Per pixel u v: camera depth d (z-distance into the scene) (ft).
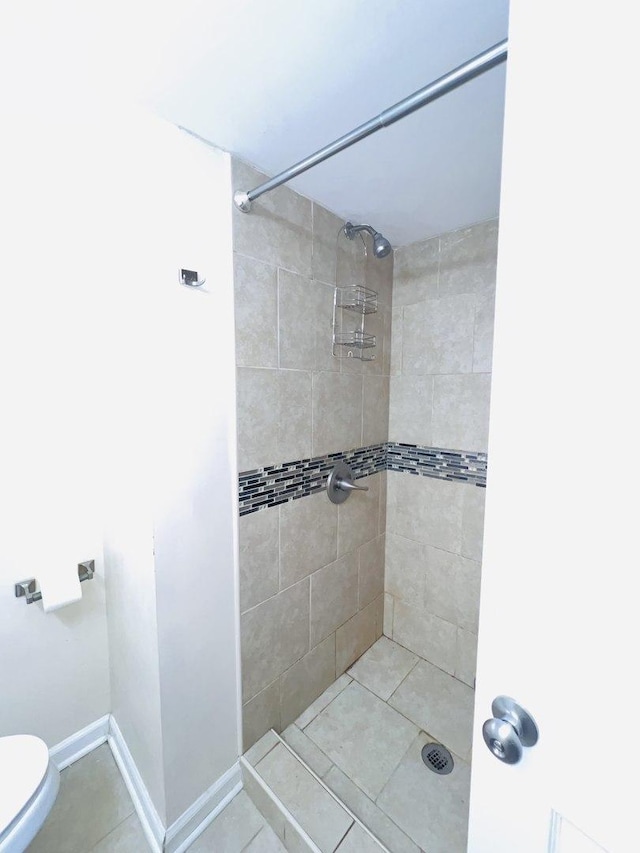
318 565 4.65
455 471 5.11
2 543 3.56
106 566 4.20
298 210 3.94
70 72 2.62
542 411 1.19
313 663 4.75
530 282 1.19
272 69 2.48
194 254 3.10
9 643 3.67
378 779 3.91
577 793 1.21
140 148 2.76
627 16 0.95
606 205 1.02
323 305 4.35
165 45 2.30
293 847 3.32
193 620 3.30
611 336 1.04
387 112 2.19
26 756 2.62
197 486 3.24
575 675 1.18
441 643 5.44
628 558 1.04
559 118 1.09
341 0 2.01
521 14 1.14
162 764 3.18
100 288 3.64
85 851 3.34
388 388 5.64
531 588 1.26
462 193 3.99
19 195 3.35
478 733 1.49
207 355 3.25
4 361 3.45
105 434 3.82
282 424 3.97
